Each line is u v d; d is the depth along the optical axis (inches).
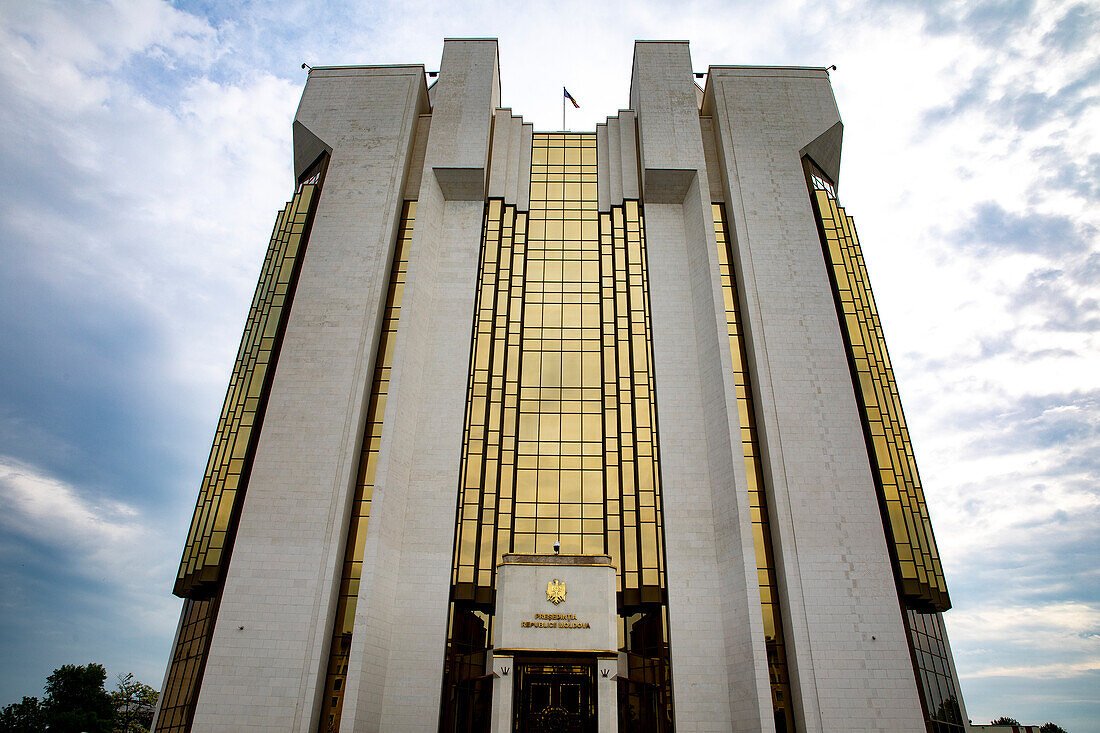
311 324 1734.7
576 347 1819.6
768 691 1285.7
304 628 1398.9
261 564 1459.2
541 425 1716.3
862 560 1475.1
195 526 1583.4
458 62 2138.3
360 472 1620.3
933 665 1604.3
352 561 1515.7
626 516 1603.1
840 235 1905.8
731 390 1606.8
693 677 1403.8
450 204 1987.0
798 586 1448.1
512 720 1197.1
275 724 1310.3
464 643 1464.1
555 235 1984.5
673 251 1920.5
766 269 1813.5
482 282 1894.7
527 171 2089.1
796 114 2047.2
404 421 1630.2
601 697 1205.7
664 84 2081.7
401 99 2074.3
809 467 1571.1
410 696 1384.1
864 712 1336.1
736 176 1947.6
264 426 1609.3
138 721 3405.5
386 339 1788.9
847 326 1763.0
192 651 1504.7
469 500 1608.0
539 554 1401.3
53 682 2861.7
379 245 1841.8
